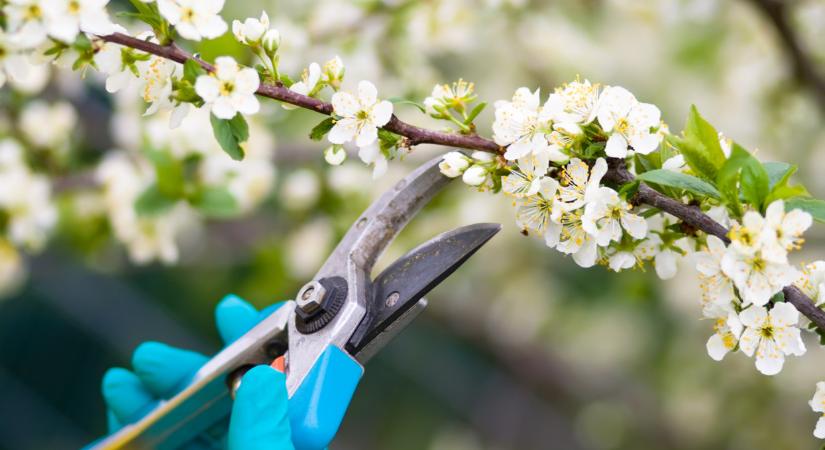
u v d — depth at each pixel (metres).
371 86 0.55
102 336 2.64
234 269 2.43
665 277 0.56
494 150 0.55
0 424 2.66
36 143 0.92
